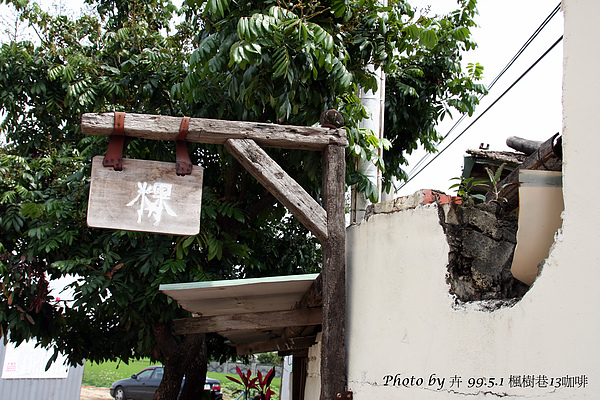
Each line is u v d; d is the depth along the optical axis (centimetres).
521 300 199
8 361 1167
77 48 688
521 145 461
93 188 315
